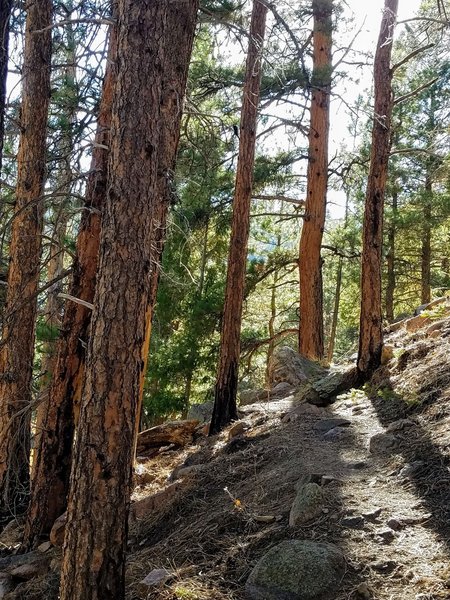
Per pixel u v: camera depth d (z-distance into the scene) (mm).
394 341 10234
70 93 8781
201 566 4586
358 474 5457
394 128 15516
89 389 4043
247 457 6965
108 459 3984
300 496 4930
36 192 8422
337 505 4781
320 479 5402
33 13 8469
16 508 8352
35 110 8500
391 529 4293
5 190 10625
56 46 9859
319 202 15016
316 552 4023
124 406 4035
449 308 10641
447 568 3713
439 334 8883
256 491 5758
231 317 9867
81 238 7348
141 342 4145
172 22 7094
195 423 10555
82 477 4012
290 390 11492
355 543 4211
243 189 10023
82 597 3920
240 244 9938
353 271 22469
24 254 8391
